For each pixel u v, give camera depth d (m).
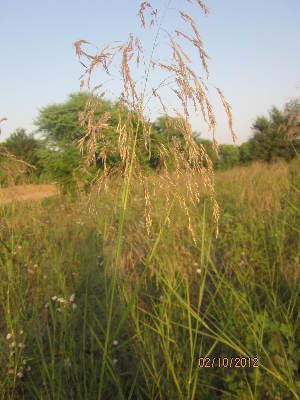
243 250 3.18
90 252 3.32
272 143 12.23
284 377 1.56
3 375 1.90
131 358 2.03
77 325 2.36
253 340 1.83
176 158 1.18
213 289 2.52
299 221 3.59
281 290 2.46
